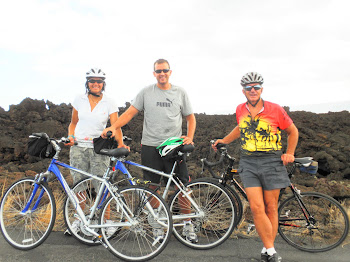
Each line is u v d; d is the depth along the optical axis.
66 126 9.80
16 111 9.89
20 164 8.01
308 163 3.52
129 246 3.76
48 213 4.26
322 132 8.17
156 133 3.99
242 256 3.55
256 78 3.30
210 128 9.95
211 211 3.93
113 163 3.74
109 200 3.63
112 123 4.11
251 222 4.35
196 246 3.73
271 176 3.33
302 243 3.79
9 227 4.23
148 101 4.01
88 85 4.05
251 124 3.37
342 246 3.78
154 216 3.51
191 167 7.27
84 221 3.68
